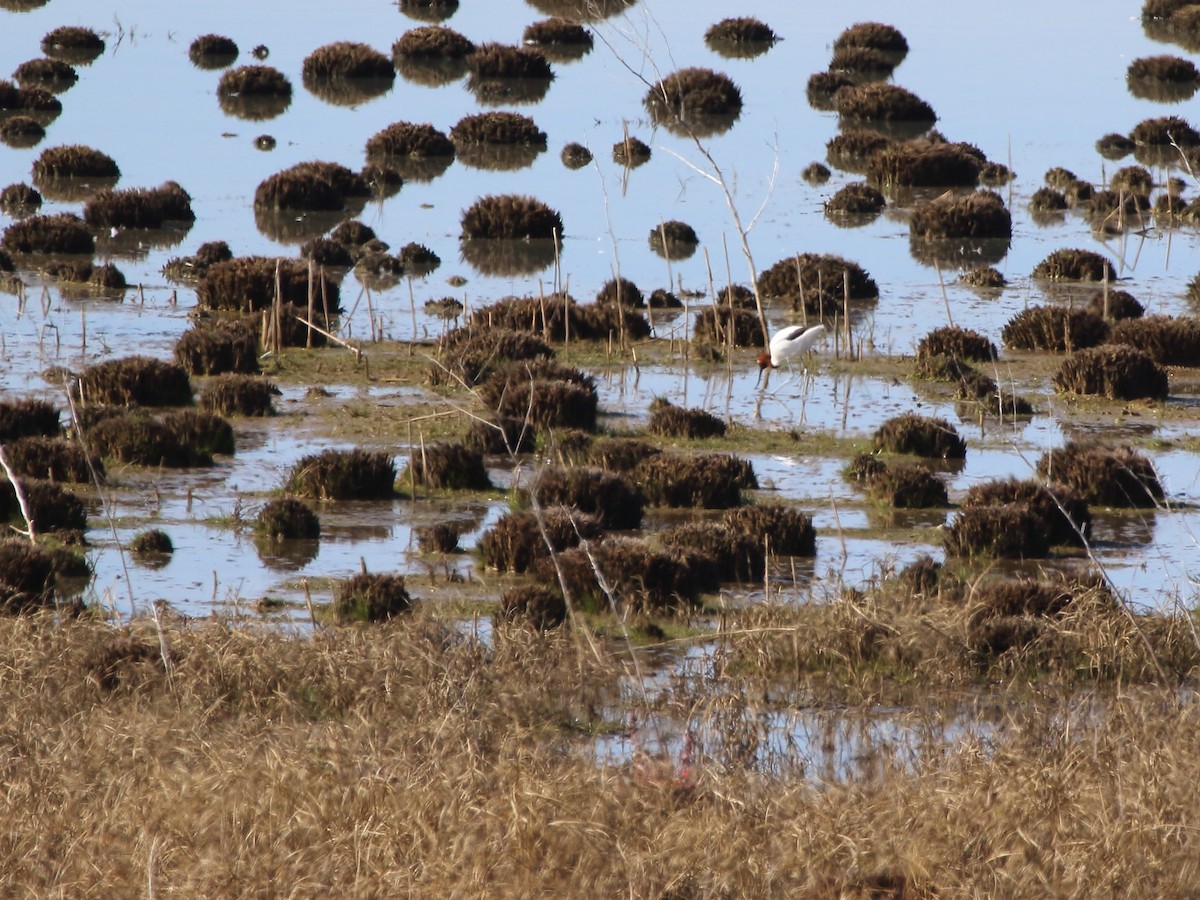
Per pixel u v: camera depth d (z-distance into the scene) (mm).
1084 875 29422
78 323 107062
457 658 43406
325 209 156875
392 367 96875
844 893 29219
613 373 97125
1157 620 49969
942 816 31938
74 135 193250
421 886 28328
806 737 41219
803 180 177125
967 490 73500
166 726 36719
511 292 122438
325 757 35094
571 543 59688
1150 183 171375
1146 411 90500
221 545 61969
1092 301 116875
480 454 72438
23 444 70688
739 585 58156
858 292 122375
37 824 30797
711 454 73688
